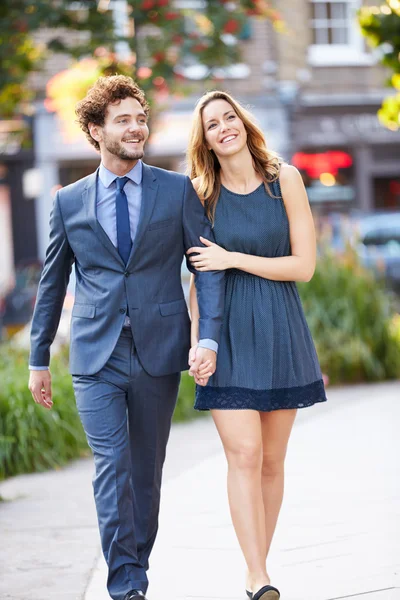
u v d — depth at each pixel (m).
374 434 8.88
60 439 8.57
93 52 11.48
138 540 4.73
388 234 20.48
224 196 4.79
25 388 8.79
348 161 25.56
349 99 25.09
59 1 11.74
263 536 4.52
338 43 25.16
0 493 7.50
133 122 4.52
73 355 4.66
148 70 11.30
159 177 4.69
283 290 4.74
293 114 24.56
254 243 4.73
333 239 19.44
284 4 24.48
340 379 12.73
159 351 4.60
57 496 7.32
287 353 4.67
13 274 19.06
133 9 11.06
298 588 4.83
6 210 23.53
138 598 4.23
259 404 4.58
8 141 15.00
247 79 24.23
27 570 5.46
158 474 4.77
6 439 8.21
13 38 11.88
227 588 4.93
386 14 10.82
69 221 4.64
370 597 4.58
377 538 5.57
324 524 5.96
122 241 4.59
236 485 4.55
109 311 4.57
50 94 12.41
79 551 5.80
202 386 4.68
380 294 13.29
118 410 4.57
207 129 4.77
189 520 6.32
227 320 4.67
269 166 4.81
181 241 4.70
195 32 11.65
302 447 8.48
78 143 23.00
